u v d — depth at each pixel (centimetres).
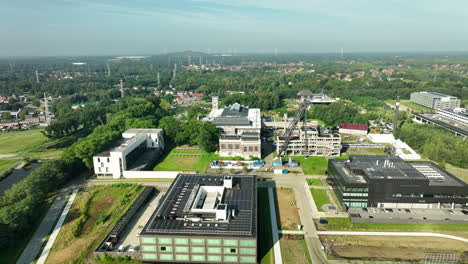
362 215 14850
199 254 11488
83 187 18488
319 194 17350
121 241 13175
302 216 15050
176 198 14062
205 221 12131
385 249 12550
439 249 12525
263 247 12700
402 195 15312
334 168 17500
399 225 14200
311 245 12825
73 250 12688
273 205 16150
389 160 18100
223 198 14088
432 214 14900
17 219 13438
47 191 17088
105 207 16138
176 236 11281
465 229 13850
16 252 12619
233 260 11456
